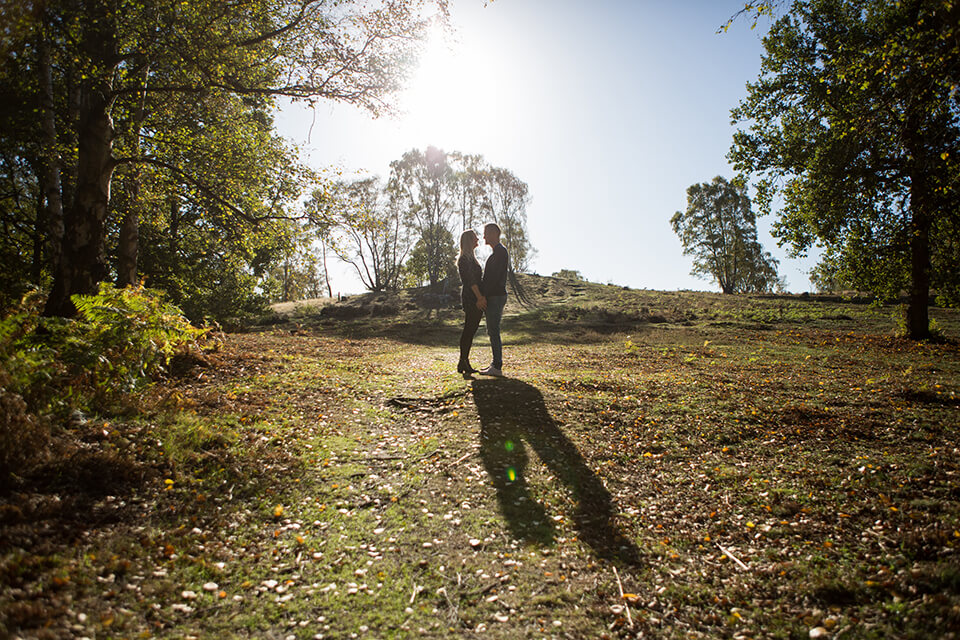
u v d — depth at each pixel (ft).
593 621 9.16
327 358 34.91
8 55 29.35
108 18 27.22
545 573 10.65
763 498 13.97
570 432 18.84
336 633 8.54
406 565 10.76
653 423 20.01
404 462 16.11
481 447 17.13
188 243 62.28
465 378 25.48
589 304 98.02
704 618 9.24
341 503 13.34
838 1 50.85
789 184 53.42
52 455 11.53
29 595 7.80
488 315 25.58
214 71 31.99
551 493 14.33
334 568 10.53
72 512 10.32
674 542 12.07
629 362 36.47
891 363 36.73
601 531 12.53
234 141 39.34
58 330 16.71
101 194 29.04
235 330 63.72
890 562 10.30
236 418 17.99
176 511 11.66
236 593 9.37
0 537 8.80
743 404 22.15
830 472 15.26
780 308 83.15
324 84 35.96
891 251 52.42
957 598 8.71
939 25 23.38
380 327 74.54
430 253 161.17
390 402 22.33
